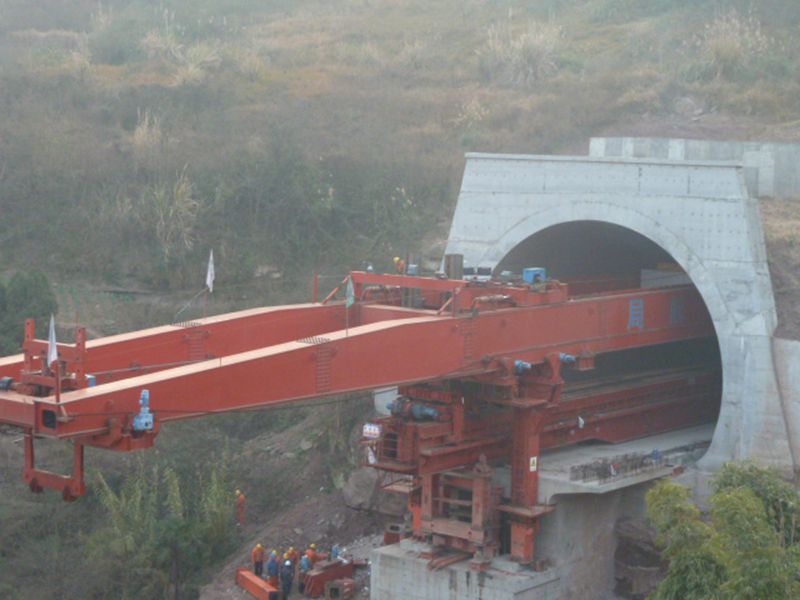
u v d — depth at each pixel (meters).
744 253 34.75
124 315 47.91
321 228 52.62
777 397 34.38
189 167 54.97
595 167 37.09
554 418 34.50
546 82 66.31
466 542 32.47
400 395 32.16
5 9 80.62
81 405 20.23
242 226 52.69
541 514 31.97
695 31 69.56
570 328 32.72
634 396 37.78
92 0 84.00
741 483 24.88
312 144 57.38
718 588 21.16
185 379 22.14
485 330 29.73
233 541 37.59
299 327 29.45
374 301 31.69
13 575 35.22
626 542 34.50
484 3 82.50
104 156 56.28
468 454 32.31
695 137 55.62
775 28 68.56
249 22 81.50
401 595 33.25
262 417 44.19
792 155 42.38
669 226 35.81
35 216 53.06
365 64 71.31
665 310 36.72
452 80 68.81
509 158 38.62
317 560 35.47
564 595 32.94
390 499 37.34
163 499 38.66
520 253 39.91
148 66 68.94
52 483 21.06
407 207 53.56
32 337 22.39
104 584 35.00
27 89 62.91
